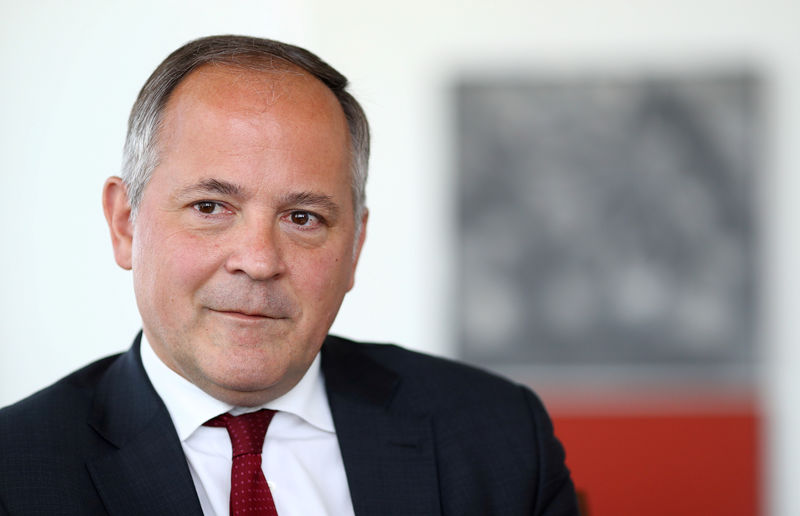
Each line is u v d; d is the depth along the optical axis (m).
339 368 2.90
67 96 6.52
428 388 2.93
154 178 2.40
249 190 2.34
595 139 7.85
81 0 6.54
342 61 7.70
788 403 7.70
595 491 7.73
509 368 7.91
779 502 7.62
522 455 2.83
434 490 2.67
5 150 6.48
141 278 2.44
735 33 7.69
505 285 7.89
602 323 7.89
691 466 7.70
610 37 7.76
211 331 2.37
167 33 6.65
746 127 7.77
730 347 7.82
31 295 6.51
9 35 6.47
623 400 7.80
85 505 2.34
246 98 2.38
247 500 2.46
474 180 7.86
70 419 2.49
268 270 2.32
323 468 2.67
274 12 7.06
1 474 2.33
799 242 7.73
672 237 7.86
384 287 7.79
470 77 7.79
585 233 7.89
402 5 7.70
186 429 2.52
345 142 2.53
